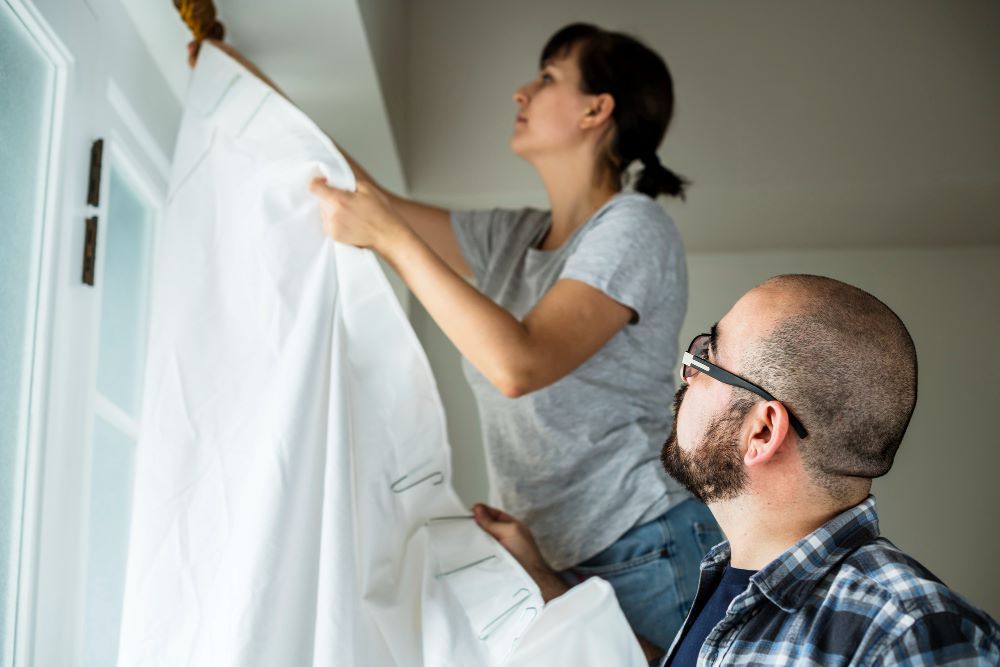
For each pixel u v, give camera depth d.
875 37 3.04
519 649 1.44
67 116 1.60
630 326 1.85
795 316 1.36
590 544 1.76
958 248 3.32
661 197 2.96
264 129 1.70
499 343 1.60
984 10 3.04
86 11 1.68
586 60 2.13
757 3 3.07
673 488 1.79
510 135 2.98
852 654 1.13
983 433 3.22
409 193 2.94
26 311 1.48
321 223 1.63
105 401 1.79
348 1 2.15
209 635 1.44
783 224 3.15
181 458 1.55
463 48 3.05
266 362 1.58
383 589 1.50
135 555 1.51
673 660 1.39
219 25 1.93
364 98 2.49
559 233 2.10
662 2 3.08
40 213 1.54
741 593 1.29
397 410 1.60
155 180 2.10
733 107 2.99
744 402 1.35
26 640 1.40
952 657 1.08
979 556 3.14
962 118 2.96
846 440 1.31
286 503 1.44
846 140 2.96
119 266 1.92
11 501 1.40
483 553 1.59
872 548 1.23
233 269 1.64
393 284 3.14
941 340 3.27
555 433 1.81
